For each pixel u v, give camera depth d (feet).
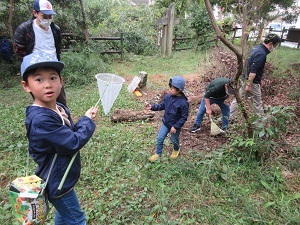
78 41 33.19
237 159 11.72
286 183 10.43
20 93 21.81
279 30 54.90
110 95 10.49
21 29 12.98
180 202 9.67
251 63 13.91
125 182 10.78
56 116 5.57
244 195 9.85
